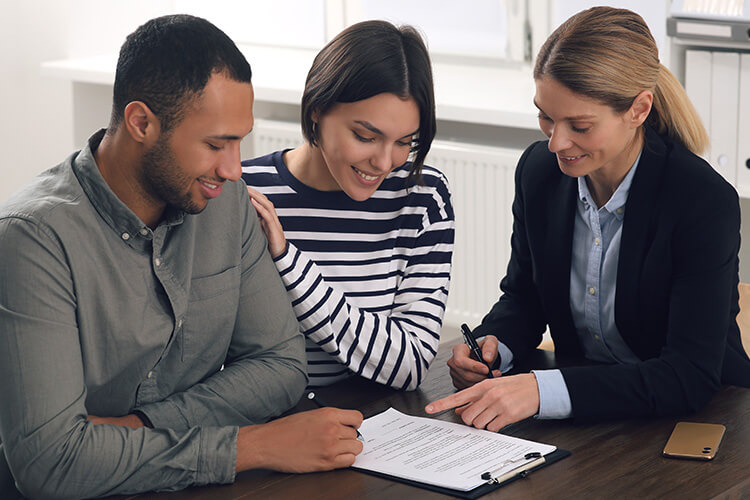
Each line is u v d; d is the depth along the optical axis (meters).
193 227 1.64
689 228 1.76
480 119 3.43
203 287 1.66
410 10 4.07
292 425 1.54
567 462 1.53
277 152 2.00
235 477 1.51
